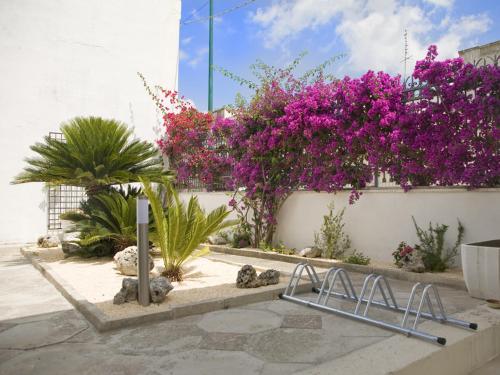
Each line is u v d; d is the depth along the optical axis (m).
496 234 5.92
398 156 7.01
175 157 12.91
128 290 4.52
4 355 3.22
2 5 11.12
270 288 5.19
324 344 3.40
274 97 9.05
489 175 5.95
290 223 9.19
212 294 4.91
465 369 3.44
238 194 10.45
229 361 3.06
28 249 9.86
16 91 11.25
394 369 2.83
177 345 3.41
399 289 5.50
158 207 5.77
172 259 5.85
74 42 12.12
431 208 6.68
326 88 8.27
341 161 7.88
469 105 5.95
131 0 13.14
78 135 8.65
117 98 12.80
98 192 8.81
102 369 2.94
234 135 10.12
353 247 7.84
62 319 4.19
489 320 3.95
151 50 13.48
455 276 5.79
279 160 9.12
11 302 4.92
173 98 13.44
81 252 8.23
